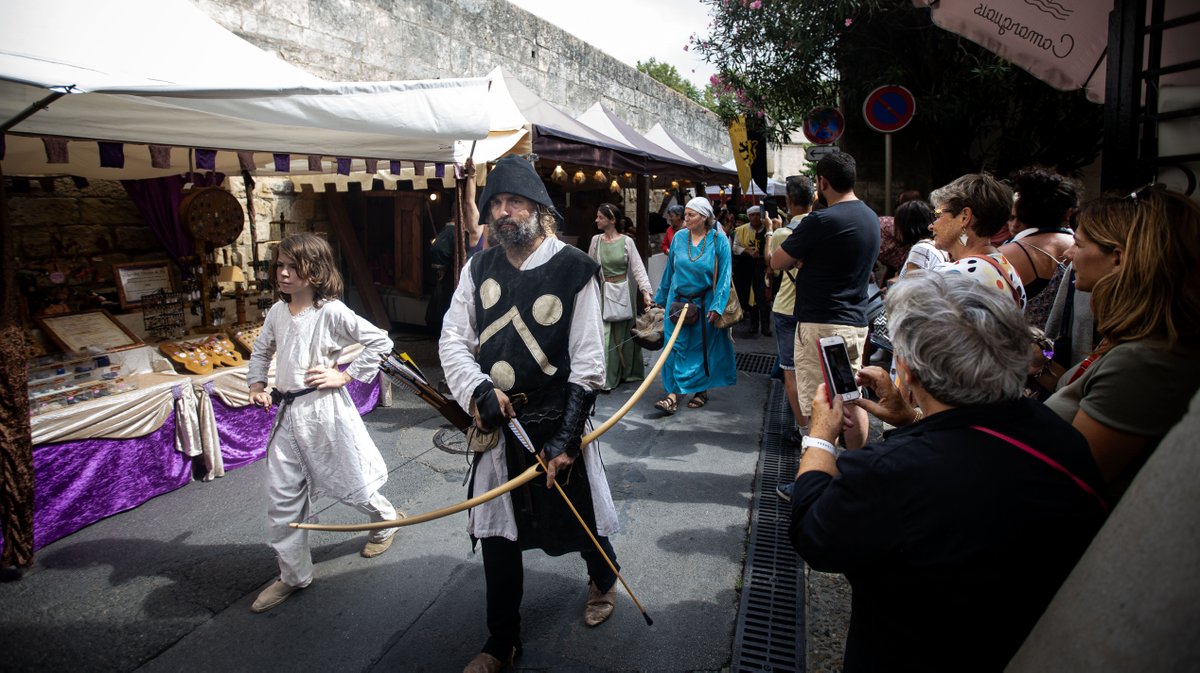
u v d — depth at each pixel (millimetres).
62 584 2854
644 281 5621
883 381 1574
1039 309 2406
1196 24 2178
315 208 6898
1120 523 752
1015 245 2504
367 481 2904
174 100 2609
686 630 2553
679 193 11656
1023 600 1063
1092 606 738
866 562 1145
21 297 3799
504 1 8750
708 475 3967
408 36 7223
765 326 8312
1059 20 2637
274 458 2738
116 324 4023
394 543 3199
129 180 4688
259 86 2832
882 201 8047
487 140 4977
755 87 8023
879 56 7160
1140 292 1405
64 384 3396
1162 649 612
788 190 4547
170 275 4750
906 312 1210
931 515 1079
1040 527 1048
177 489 3787
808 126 6625
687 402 5297
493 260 2297
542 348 2166
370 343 2852
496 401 2068
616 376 5777
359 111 3285
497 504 2248
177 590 2826
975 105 6707
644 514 3473
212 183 4781
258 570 2994
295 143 3703
